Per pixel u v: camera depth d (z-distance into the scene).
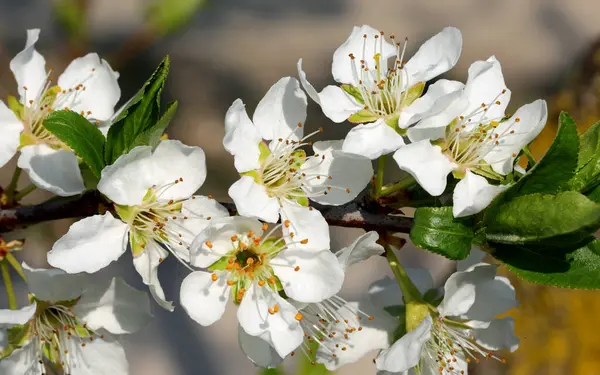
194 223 0.27
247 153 0.28
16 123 0.29
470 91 0.28
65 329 0.29
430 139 0.28
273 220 0.27
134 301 0.29
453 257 0.27
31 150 0.29
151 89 0.27
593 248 0.27
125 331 0.29
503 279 0.29
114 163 0.27
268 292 0.27
